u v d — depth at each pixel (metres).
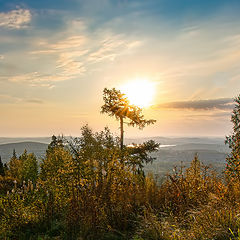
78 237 5.18
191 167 7.84
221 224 4.89
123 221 5.77
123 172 6.70
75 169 6.30
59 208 6.79
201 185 7.35
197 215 5.55
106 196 6.03
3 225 6.19
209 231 4.73
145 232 5.30
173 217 5.79
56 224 6.25
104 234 5.36
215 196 6.29
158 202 6.83
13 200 7.30
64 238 5.40
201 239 4.63
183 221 5.50
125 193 6.23
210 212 5.43
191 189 7.06
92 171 6.37
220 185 7.02
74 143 7.09
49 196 6.91
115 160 6.77
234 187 6.71
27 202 7.43
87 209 5.57
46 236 5.68
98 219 5.55
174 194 6.86
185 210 6.19
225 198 6.08
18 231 6.13
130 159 7.34
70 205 5.89
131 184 6.62
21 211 6.77
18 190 7.98
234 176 6.98
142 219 5.81
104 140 7.26
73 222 5.55
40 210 6.91
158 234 5.09
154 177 7.73
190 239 4.71
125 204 6.03
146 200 6.57
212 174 7.61
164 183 7.49
